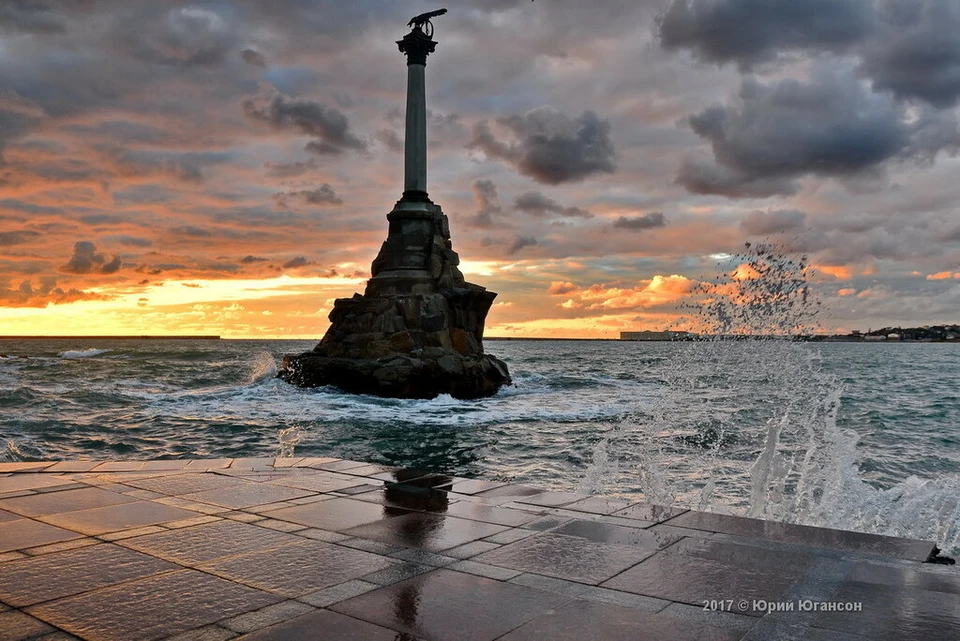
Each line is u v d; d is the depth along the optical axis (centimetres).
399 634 321
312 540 472
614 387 4094
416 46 3744
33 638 316
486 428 2316
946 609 353
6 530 494
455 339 3606
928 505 936
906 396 3253
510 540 474
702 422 1897
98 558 431
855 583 391
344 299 3656
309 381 3462
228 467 735
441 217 3794
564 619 339
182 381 4478
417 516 537
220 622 334
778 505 934
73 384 4006
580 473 1559
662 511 552
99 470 719
